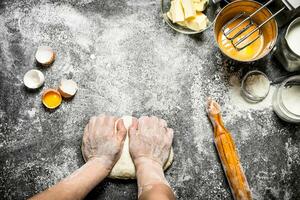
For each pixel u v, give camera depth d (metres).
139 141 0.64
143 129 0.65
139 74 0.68
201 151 0.67
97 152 0.64
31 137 0.67
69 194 0.57
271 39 0.63
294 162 0.66
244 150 0.67
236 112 0.67
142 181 0.59
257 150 0.67
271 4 0.65
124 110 0.68
